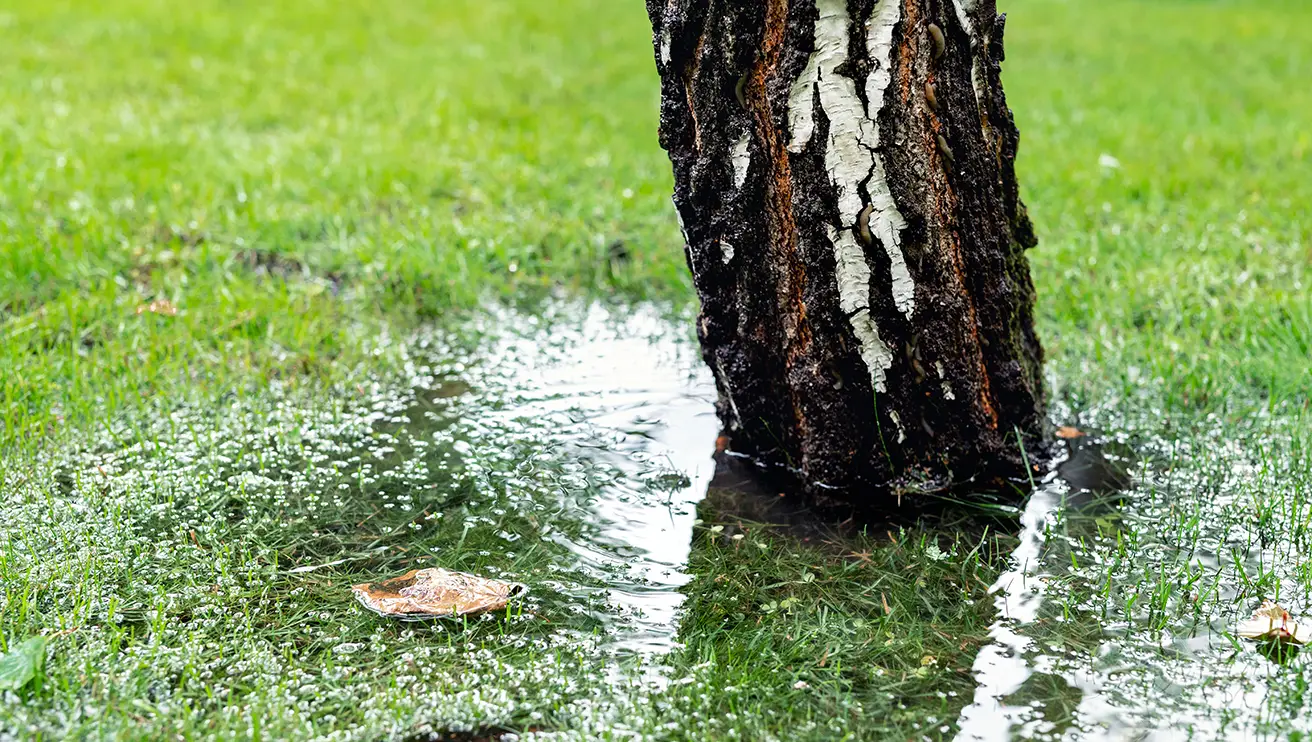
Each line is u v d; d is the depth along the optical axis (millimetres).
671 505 3029
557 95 8180
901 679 2248
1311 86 8578
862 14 2646
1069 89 8484
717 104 2801
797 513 2988
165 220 5148
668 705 2150
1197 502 2992
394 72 8703
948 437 3031
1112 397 3686
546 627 2438
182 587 2559
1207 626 2420
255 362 3982
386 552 2760
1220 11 12727
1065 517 2938
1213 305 4227
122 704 2115
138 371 3775
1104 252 4945
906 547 2795
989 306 2953
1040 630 2422
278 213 5242
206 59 8820
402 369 3986
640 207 5527
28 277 4480
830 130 2711
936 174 2791
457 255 4824
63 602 2469
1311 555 2656
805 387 2973
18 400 3477
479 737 2074
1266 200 5523
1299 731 2049
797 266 2879
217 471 3125
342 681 2230
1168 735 2064
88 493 2986
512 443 3389
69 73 8133
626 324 4469
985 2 2820
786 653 2340
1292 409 3473
